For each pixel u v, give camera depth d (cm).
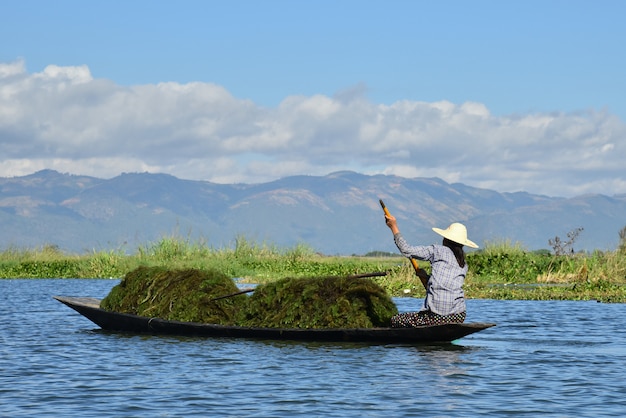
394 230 1919
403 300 3052
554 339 1989
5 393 1357
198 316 2116
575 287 3456
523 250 4441
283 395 1340
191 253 5172
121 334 2119
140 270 2266
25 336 2078
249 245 5262
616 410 1238
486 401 1297
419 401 1298
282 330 1962
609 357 1711
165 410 1241
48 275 5084
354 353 1764
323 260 5303
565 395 1339
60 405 1272
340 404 1277
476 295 3216
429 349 1822
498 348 1836
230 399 1311
